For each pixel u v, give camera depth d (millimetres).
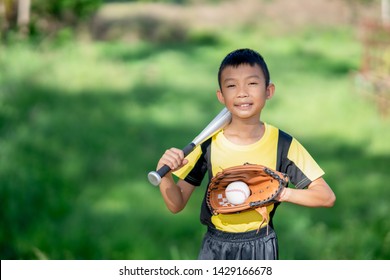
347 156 11727
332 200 3391
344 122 14133
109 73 18422
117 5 32719
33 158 10531
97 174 10422
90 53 20766
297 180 3432
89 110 14477
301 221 8109
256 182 3381
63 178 9844
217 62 23062
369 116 14578
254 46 26469
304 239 7516
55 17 22641
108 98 16062
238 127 3426
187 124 14289
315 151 12086
